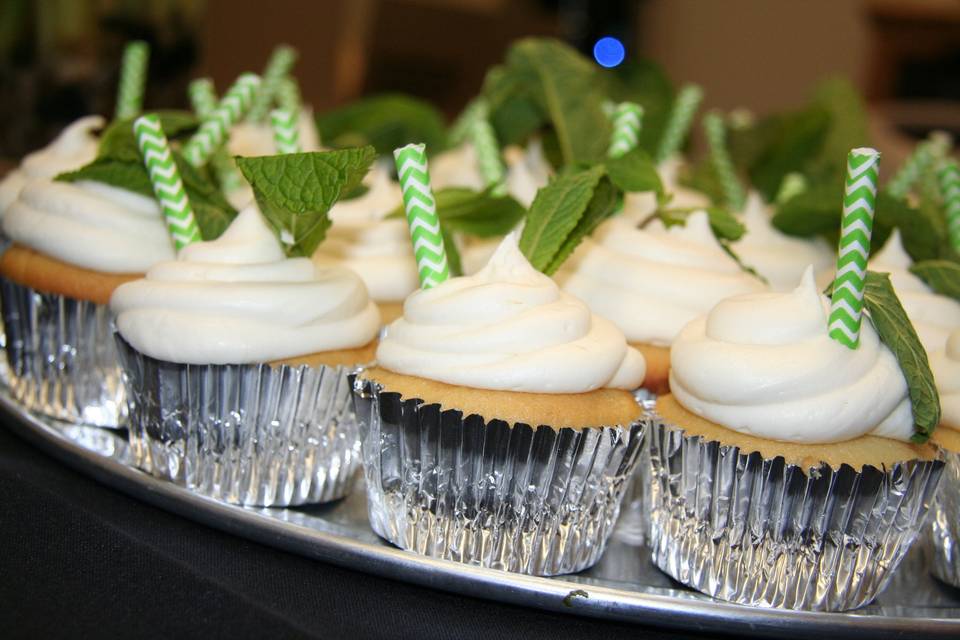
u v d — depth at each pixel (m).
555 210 0.34
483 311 0.31
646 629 0.30
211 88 0.45
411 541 0.32
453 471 0.31
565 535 0.32
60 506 0.29
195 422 0.34
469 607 0.30
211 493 0.34
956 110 1.00
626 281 0.37
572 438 0.31
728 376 0.30
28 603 0.27
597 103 0.46
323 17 0.96
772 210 0.51
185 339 0.32
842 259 0.30
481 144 0.46
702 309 0.36
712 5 1.25
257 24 0.94
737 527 0.31
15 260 0.38
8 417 0.36
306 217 0.34
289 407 0.33
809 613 0.29
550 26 1.00
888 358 0.30
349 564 0.30
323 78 0.98
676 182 0.55
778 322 0.30
